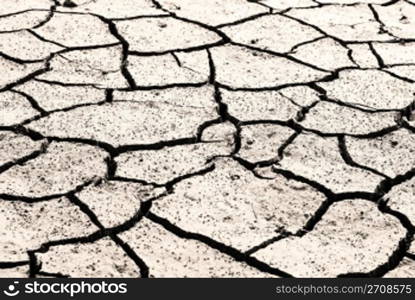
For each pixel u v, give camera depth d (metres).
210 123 2.95
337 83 3.26
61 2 3.88
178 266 2.26
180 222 2.41
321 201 2.54
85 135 2.82
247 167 2.71
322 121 2.99
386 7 4.03
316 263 2.28
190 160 2.72
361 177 2.66
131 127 2.88
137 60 3.37
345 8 3.98
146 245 2.33
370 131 2.93
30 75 3.20
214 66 3.35
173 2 3.95
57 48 3.42
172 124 2.92
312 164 2.72
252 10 3.90
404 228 2.44
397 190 2.61
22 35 3.51
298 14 3.88
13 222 2.38
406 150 2.84
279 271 2.25
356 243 2.37
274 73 3.32
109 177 2.62
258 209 2.49
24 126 2.85
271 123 2.96
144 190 2.55
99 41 3.51
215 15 3.82
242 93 3.15
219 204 2.50
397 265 2.31
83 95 3.08
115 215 2.43
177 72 3.29
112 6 3.87
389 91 3.22
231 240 2.35
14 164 2.64
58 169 2.63
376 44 3.62
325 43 3.60
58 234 2.34
